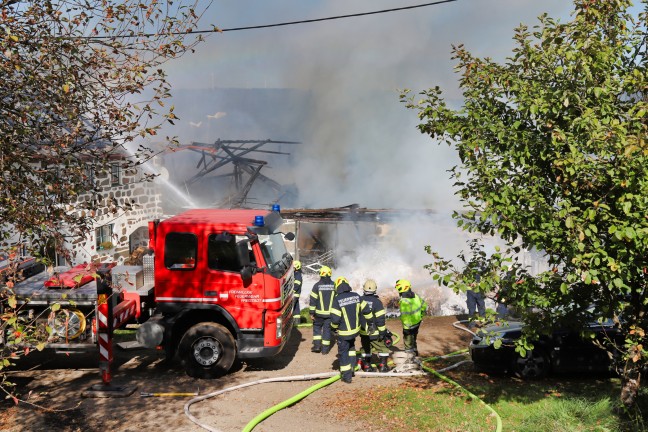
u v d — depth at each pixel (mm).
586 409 7176
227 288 9156
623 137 5363
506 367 9156
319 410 7852
